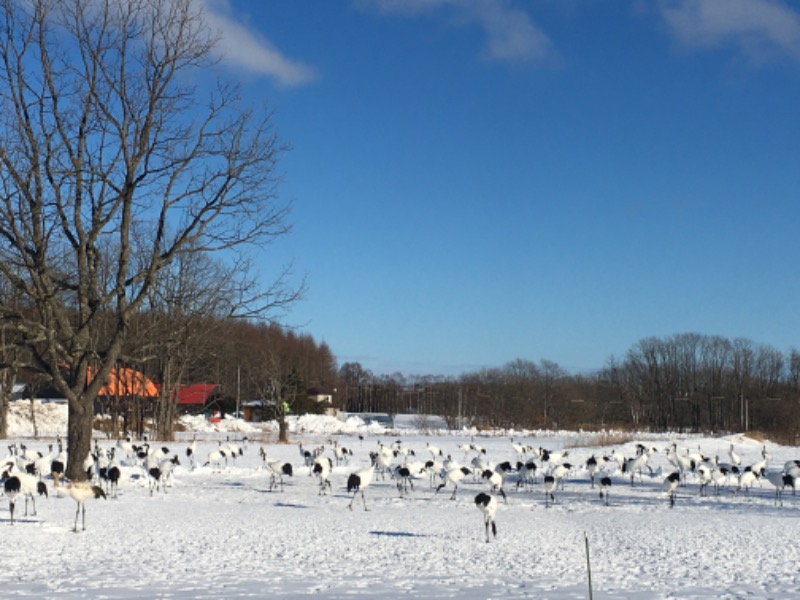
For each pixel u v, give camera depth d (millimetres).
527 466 32906
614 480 36781
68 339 29922
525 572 15117
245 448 51562
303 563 15875
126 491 28984
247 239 32250
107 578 14031
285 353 106000
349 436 73938
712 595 13070
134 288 45031
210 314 41125
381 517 23406
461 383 127125
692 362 121500
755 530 21547
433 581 14078
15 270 31766
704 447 56125
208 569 15055
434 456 41406
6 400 62406
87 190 29578
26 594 12609
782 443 62062
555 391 115812
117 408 59625
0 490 26344
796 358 121000
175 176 30266
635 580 14406
